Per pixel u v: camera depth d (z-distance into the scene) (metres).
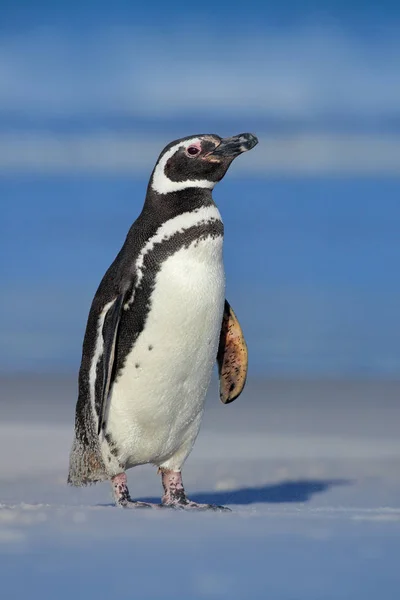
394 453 38.16
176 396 29.62
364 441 40.41
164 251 29.22
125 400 29.50
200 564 18.84
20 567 18.53
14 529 21.83
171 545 20.39
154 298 29.00
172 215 29.62
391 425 43.41
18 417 43.84
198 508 28.73
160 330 29.00
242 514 24.86
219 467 36.25
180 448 30.36
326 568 18.66
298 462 36.59
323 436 41.22
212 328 29.47
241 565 18.81
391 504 29.58
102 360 29.70
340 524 23.14
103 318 29.81
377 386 50.97
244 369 31.91
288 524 23.02
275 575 18.12
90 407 30.27
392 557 19.56
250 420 44.38
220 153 29.81
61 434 40.56
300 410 46.25
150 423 29.73
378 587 17.47
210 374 30.08
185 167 29.84
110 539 20.89
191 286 28.98
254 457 37.97
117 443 29.81
